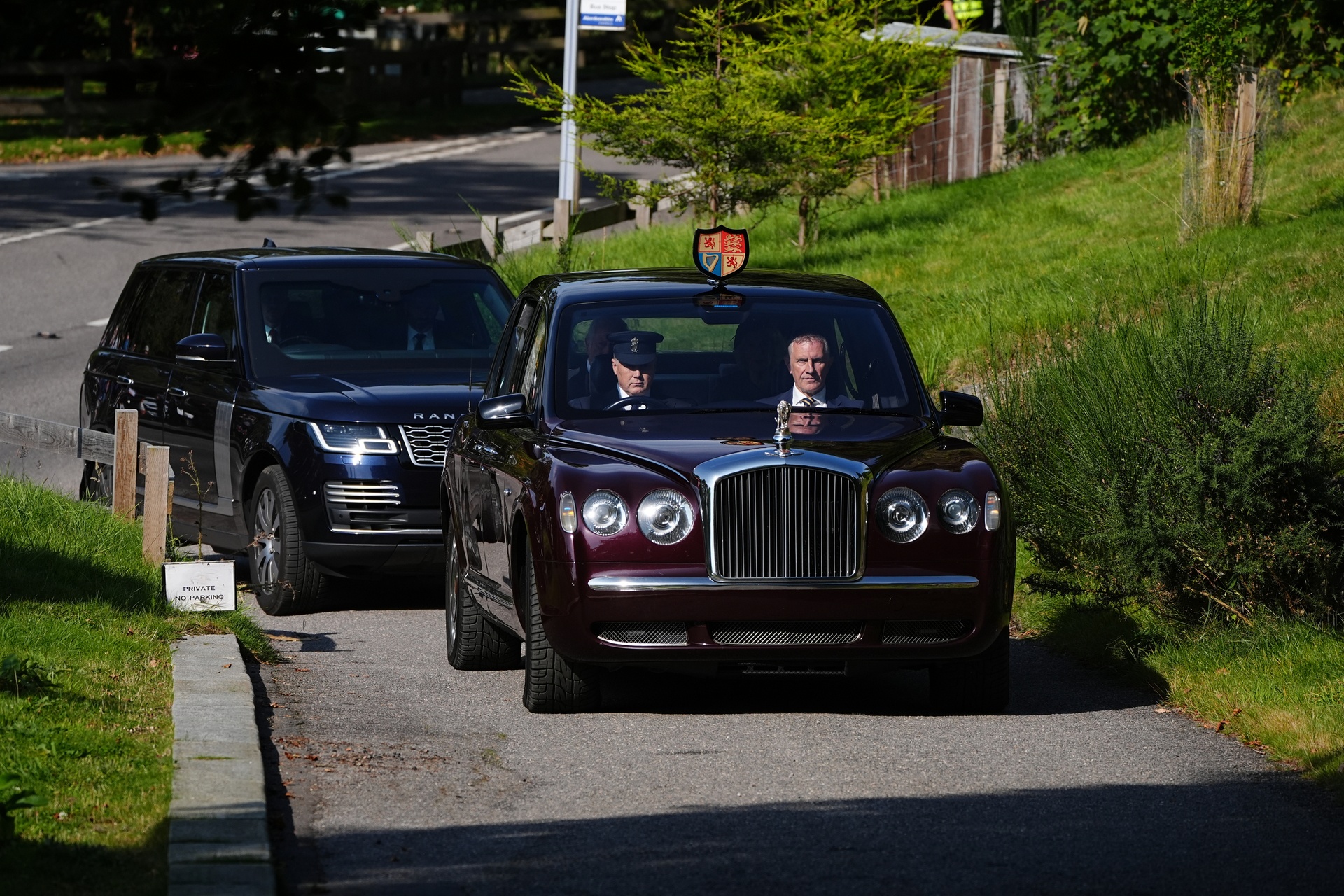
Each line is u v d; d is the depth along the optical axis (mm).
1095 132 89750
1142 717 29797
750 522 28344
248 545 43875
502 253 85750
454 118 169625
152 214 18656
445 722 29328
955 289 66000
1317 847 22078
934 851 21859
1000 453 39562
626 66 82500
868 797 24484
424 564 41438
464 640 34094
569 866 21172
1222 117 63375
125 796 22672
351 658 35719
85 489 52969
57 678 28750
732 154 79875
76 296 90875
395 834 22469
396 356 45344
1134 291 57125
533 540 29156
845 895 20141
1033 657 35375
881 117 80188
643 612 28234
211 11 17500
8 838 20281
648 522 28406
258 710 29547
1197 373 34719
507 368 36125
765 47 81562
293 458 41406
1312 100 79125
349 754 26625
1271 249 57906
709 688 32688
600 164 132375
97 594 37000
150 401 48125
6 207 115562
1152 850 21922
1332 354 44000
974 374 55562
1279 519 33062
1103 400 36781
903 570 28656
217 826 21391
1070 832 22703
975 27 103938
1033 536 38156
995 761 26578
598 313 33125
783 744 27688
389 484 40875
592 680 29719
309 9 17672
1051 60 92812
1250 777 25594
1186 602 34312
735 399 32156
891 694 32219
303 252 48719
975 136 96938
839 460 28703
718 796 24500
